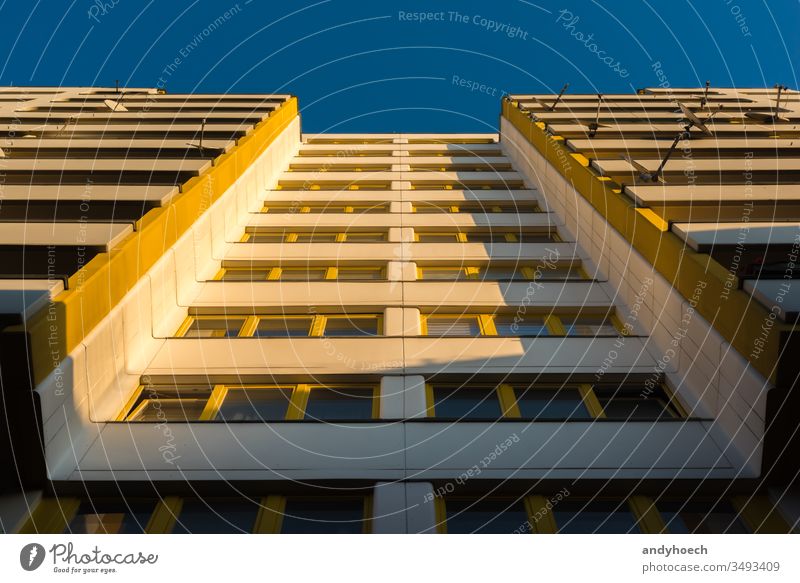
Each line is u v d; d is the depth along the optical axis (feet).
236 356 41.29
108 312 36.94
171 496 31.17
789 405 29.91
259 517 30.32
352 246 61.21
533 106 100.01
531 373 40.32
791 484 31.04
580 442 33.81
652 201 48.44
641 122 88.43
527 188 83.82
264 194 80.48
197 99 107.24
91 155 69.10
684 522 30.83
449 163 97.60
